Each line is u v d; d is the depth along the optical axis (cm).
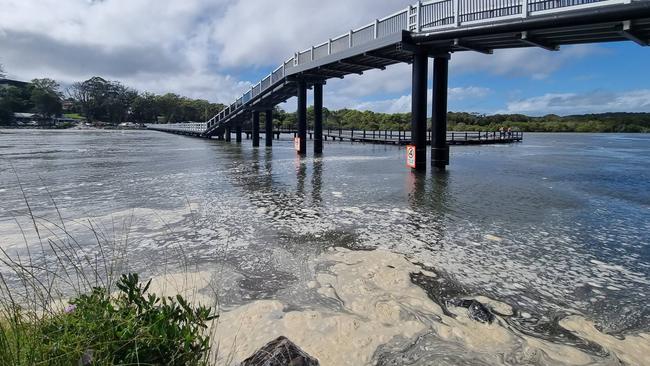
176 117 12700
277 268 499
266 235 646
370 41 1545
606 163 2028
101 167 1662
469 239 630
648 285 457
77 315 205
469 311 383
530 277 475
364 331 346
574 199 981
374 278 467
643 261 536
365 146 3522
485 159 2247
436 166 1599
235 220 746
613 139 6147
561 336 344
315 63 1931
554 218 778
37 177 1338
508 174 1490
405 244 601
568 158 2359
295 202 923
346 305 397
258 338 329
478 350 319
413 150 1541
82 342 187
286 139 4947
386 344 326
